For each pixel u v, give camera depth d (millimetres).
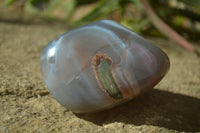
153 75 169
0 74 199
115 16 400
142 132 168
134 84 167
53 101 187
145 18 332
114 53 170
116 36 174
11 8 408
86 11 455
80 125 171
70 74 169
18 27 314
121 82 167
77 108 172
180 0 292
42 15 387
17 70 212
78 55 170
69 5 368
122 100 171
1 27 301
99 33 176
